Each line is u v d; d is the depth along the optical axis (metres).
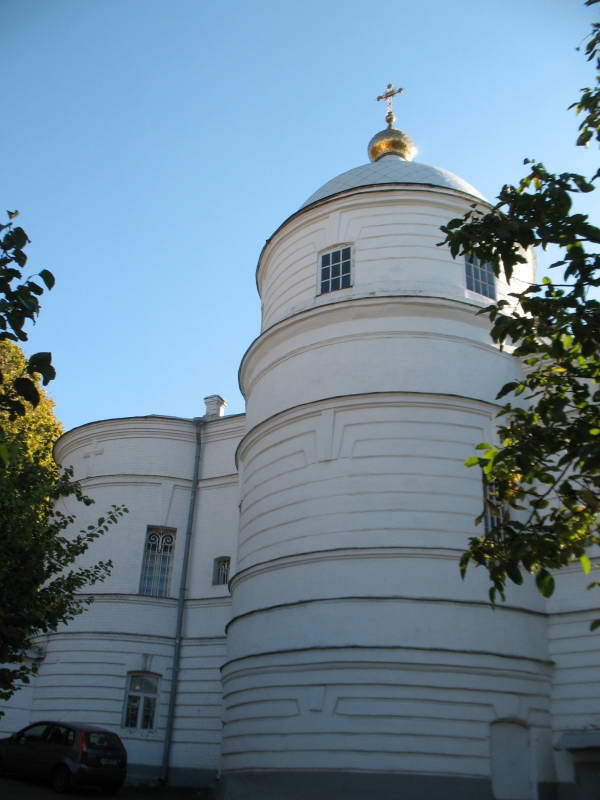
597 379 12.43
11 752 22.41
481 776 15.97
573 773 16.89
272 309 22.84
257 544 19.64
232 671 19.19
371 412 18.95
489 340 20.31
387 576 17.42
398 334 19.77
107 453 29.41
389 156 27.12
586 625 17.72
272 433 20.28
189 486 29.06
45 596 15.70
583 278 10.99
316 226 22.45
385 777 15.82
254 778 17.31
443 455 18.53
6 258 10.88
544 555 11.19
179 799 22.08
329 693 16.80
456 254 11.53
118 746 21.84
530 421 12.05
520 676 17.14
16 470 16.23
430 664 16.59
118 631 26.58
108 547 27.86
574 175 11.11
